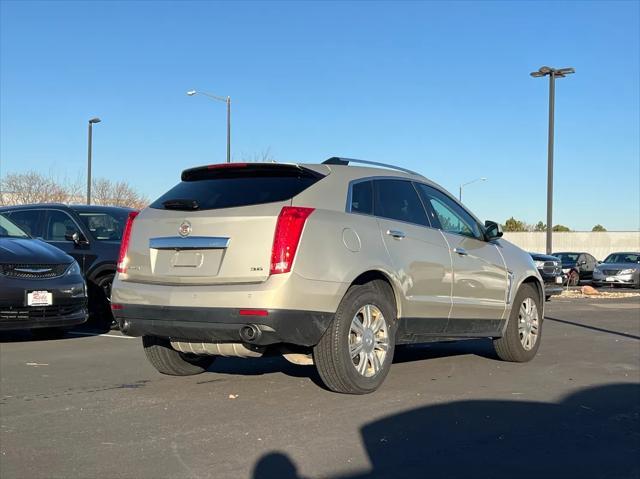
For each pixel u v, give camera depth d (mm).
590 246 52250
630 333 10617
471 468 4102
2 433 4715
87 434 4688
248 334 5090
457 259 6766
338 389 5676
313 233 5289
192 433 4699
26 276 8500
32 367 7117
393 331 5961
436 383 6395
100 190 36125
